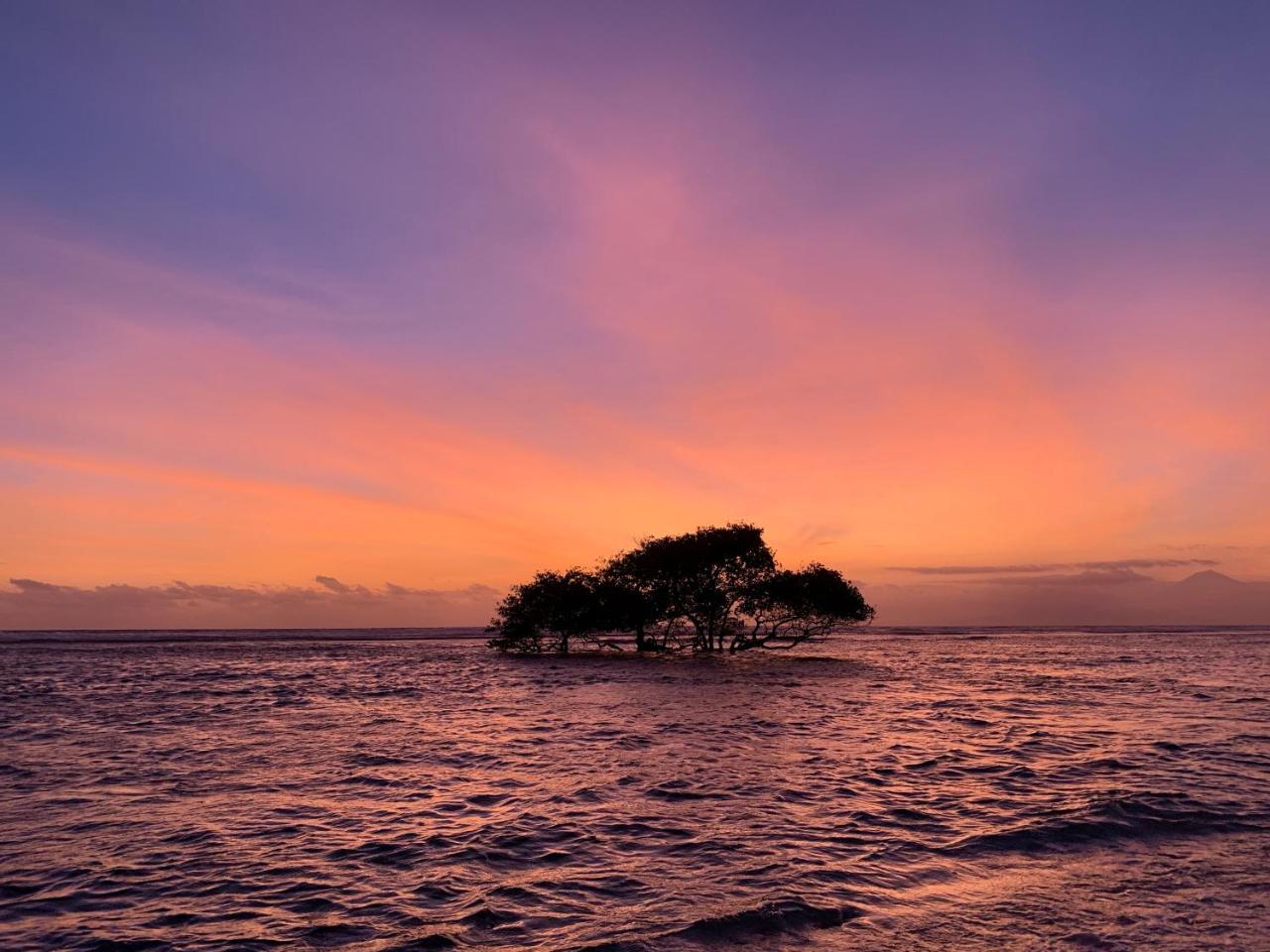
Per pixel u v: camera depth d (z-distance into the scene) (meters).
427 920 8.68
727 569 69.31
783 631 74.62
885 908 8.92
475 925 8.52
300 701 33.19
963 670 53.25
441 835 12.12
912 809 13.53
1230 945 7.89
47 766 18.12
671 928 8.34
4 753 19.91
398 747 20.70
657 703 31.88
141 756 19.45
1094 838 11.73
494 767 17.81
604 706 30.81
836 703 31.64
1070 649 94.19
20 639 150.62
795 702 32.12
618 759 18.73
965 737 22.02
